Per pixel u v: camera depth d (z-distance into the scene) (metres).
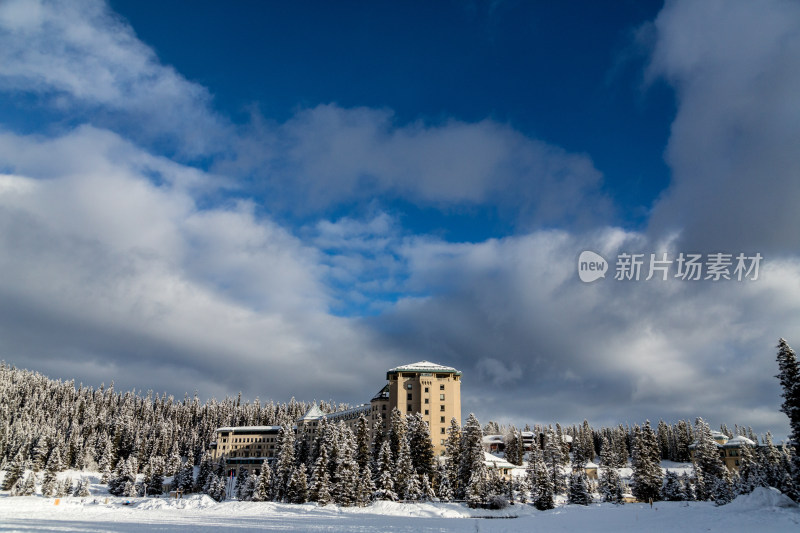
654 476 108.69
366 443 118.69
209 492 139.50
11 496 127.75
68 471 189.75
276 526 56.28
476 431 113.50
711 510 56.62
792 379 67.62
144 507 89.94
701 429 123.81
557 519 64.44
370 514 81.50
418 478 107.62
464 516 85.81
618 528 50.81
